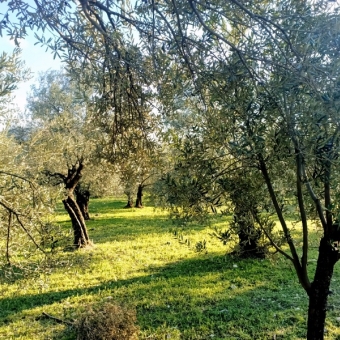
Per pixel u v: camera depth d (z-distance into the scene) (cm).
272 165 288
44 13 207
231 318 584
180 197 288
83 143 1034
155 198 320
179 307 640
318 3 237
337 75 208
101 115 309
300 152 238
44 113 1066
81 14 236
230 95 241
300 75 194
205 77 232
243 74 224
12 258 429
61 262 433
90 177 1240
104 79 273
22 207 415
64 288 776
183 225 311
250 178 307
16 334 565
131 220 1931
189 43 225
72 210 1172
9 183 381
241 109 242
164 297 696
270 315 584
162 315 607
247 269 852
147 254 1088
